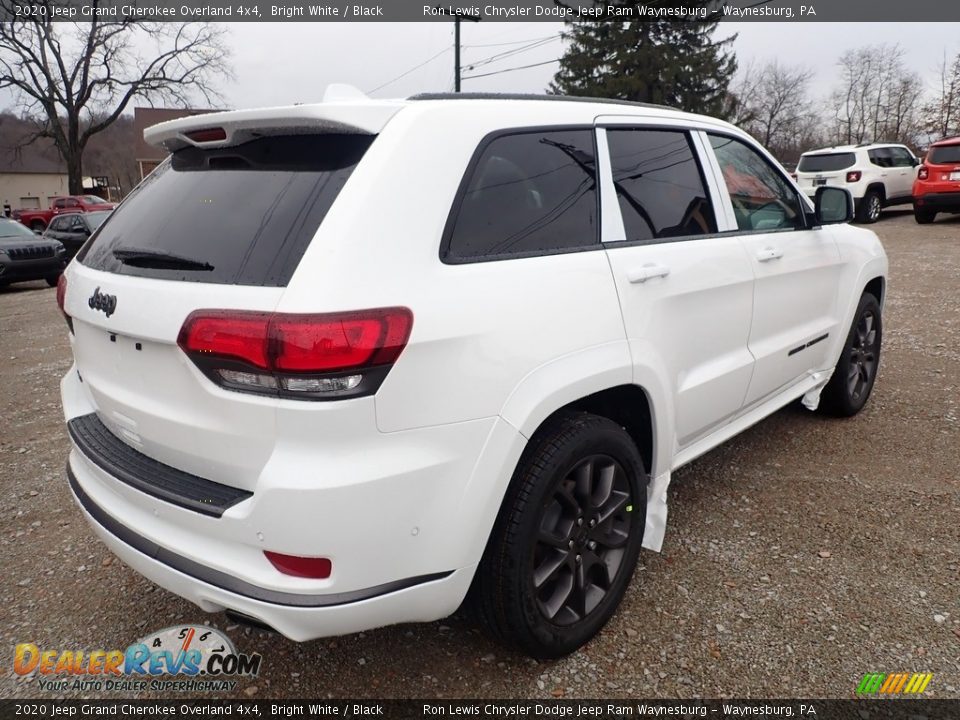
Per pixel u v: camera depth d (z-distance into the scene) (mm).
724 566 2799
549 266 2156
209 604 1926
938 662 2250
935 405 4457
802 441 3988
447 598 1974
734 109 32969
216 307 1757
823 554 2854
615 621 2500
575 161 2379
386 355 1726
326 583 1776
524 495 2080
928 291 7949
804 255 3480
